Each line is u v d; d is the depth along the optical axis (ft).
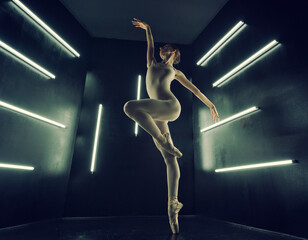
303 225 6.45
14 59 8.99
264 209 7.98
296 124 7.13
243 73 10.14
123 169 12.66
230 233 7.10
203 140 13.00
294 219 6.75
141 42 15.92
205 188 12.14
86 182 12.04
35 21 10.28
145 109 4.70
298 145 6.95
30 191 9.35
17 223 8.59
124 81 14.64
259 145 8.57
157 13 13.37
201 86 14.05
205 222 9.75
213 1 12.46
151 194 12.42
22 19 9.52
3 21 8.54
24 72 9.46
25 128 9.31
